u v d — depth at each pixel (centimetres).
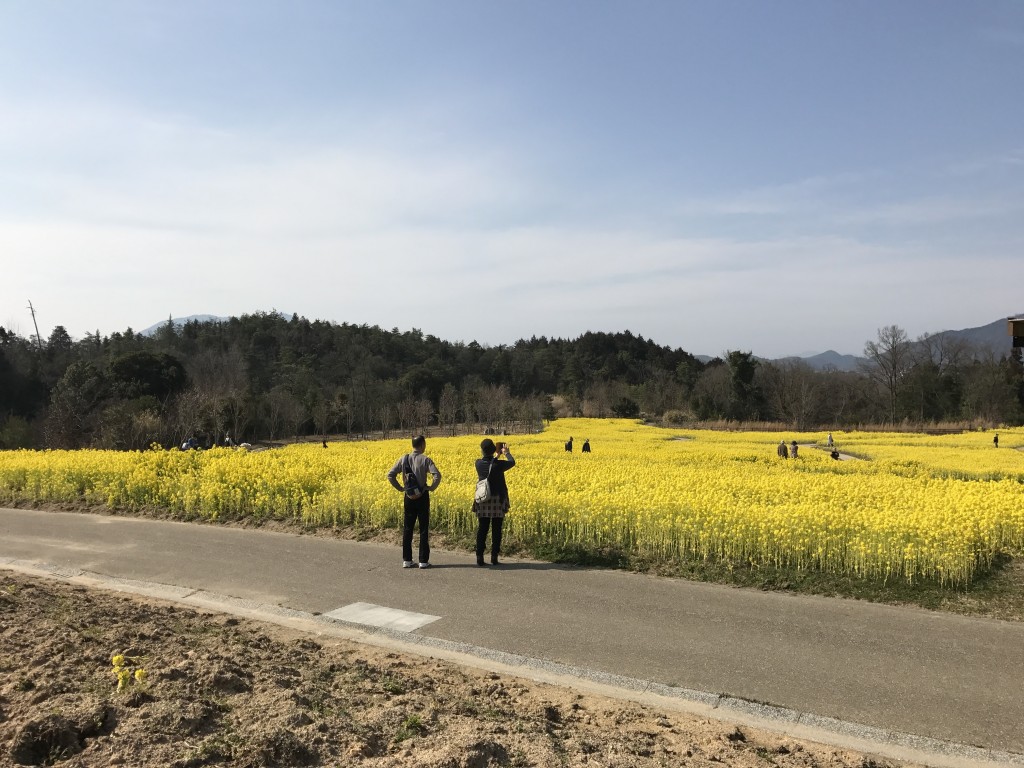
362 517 1202
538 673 546
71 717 385
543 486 1348
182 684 444
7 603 616
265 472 1398
